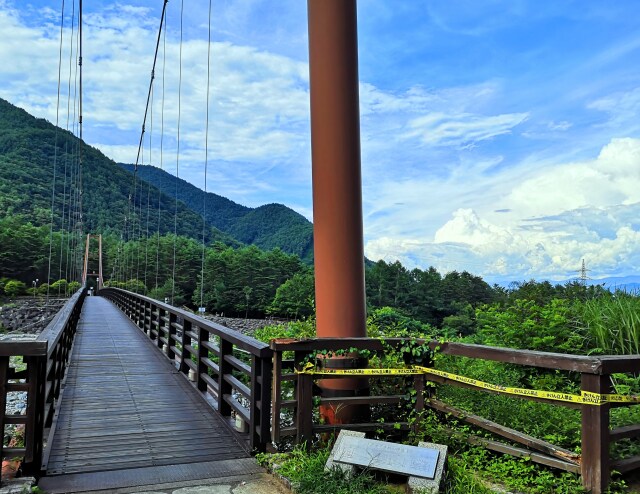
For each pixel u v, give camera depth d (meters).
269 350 3.78
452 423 3.82
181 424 4.82
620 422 3.71
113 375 7.45
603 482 2.74
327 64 4.46
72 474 3.50
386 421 4.24
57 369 5.53
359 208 4.44
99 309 25.16
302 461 3.39
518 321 5.84
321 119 4.45
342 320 4.32
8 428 6.05
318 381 4.28
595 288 7.12
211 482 3.38
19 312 45.12
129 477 3.46
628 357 2.84
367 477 3.11
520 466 3.20
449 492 2.95
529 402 3.94
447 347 3.74
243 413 4.26
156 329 11.41
